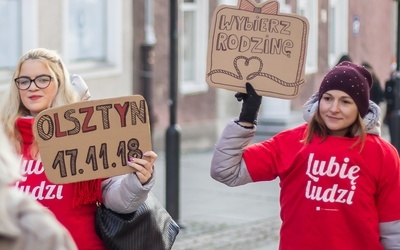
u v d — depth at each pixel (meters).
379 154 5.24
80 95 5.46
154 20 18.44
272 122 22.19
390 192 5.25
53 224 3.21
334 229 5.21
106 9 17.27
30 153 5.02
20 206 3.20
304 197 5.29
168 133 11.25
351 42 24.48
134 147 4.91
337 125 5.27
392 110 14.92
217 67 5.50
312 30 23.02
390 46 26.41
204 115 20.14
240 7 5.50
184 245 10.66
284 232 5.40
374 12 25.58
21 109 5.19
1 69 15.03
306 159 5.30
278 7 5.47
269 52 5.48
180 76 19.45
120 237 4.95
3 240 3.12
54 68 5.16
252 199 14.11
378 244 5.24
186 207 13.24
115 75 17.28
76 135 4.87
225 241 11.02
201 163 18.08
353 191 5.19
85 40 16.83
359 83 5.26
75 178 4.86
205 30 20.16
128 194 4.88
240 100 5.53
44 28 15.59
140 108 4.92
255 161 5.46
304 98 23.03
